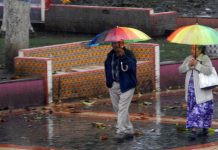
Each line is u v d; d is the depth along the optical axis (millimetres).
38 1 54438
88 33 53562
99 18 53000
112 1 66562
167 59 40500
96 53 36156
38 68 31688
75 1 65312
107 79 25250
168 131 26141
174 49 45125
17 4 35469
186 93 25547
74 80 32500
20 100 30734
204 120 25422
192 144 24016
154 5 64562
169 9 62562
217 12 61281
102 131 26250
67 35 52938
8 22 35719
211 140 24625
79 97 32750
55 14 54219
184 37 24641
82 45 35406
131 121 28062
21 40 35688
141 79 34406
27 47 36062
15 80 30609
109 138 25094
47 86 31438
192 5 64562
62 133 26031
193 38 24484
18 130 26688
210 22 53781
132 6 64188
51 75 31594
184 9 62812
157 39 50594
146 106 31312
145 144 24094
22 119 28703
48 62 31422
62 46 34531
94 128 26797
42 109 30531
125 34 24656
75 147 23828
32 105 31094
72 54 35031
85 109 30625
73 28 53844
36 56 33562
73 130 26516
